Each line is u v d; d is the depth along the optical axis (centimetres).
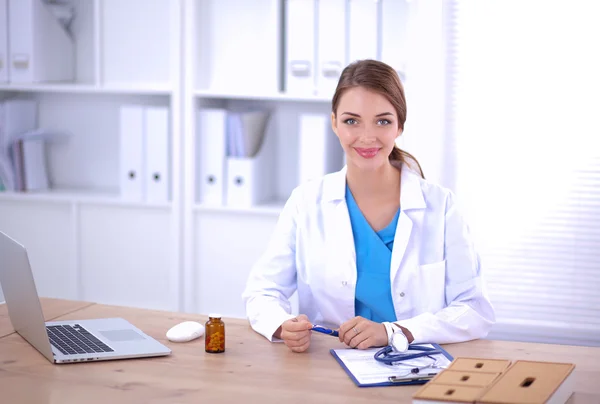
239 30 331
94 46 371
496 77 319
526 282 325
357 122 193
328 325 212
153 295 348
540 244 323
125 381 159
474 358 156
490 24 318
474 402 132
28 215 357
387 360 168
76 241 351
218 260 339
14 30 346
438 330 185
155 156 340
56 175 385
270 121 352
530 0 313
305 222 212
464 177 325
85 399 149
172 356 174
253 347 182
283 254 214
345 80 195
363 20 315
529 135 319
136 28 341
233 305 339
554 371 147
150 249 346
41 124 384
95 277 353
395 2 319
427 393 136
